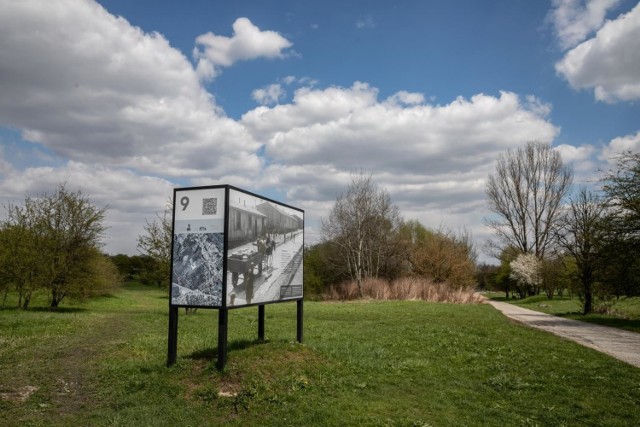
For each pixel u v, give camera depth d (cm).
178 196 1013
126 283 6812
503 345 1484
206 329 1820
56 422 737
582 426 747
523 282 5925
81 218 3023
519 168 6309
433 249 5500
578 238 3138
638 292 2525
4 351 1241
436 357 1259
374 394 884
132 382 920
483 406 841
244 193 1037
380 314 2652
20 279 2883
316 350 1120
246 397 820
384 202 5862
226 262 951
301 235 1335
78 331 1694
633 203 2344
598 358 1295
